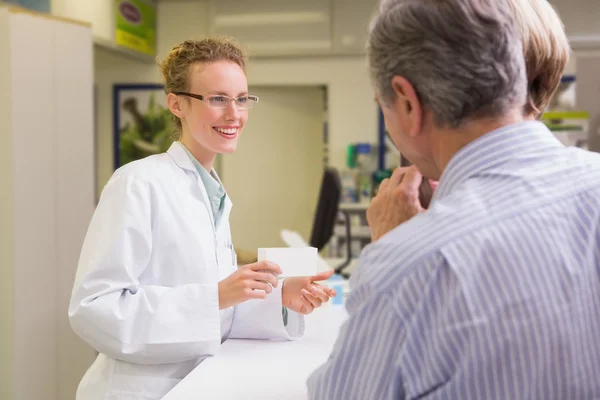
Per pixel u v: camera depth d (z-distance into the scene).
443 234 0.65
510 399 0.61
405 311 0.64
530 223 0.64
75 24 2.76
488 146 0.70
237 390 1.11
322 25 5.21
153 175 1.39
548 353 0.61
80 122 2.79
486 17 0.67
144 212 1.32
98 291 1.26
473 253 0.63
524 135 0.71
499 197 0.66
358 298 0.71
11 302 2.48
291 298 1.50
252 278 1.29
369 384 0.67
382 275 0.66
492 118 0.71
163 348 1.26
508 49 0.68
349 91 5.32
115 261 1.27
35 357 2.55
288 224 5.76
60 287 2.68
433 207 0.70
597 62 2.89
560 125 2.94
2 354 2.49
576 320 0.63
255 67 5.42
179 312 1.27
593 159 0.72
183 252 1.36
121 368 1.33
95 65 5.54
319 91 5.65
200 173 1.52
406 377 0.64
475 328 0.61
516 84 0.70
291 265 1.35
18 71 2.52
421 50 0.69
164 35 5.47
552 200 0.66
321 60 5.35
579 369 0.63
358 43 5.17
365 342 0.68
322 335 1.57
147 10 5.21
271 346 1.45
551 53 0.78
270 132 5.70
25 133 2.54
